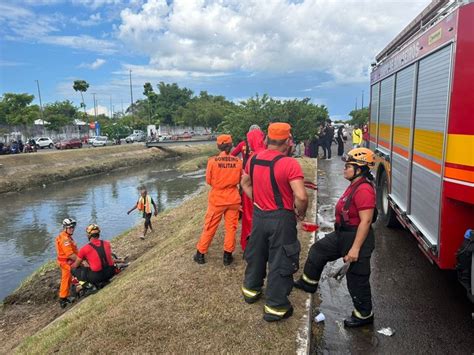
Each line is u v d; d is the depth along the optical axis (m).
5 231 17.69
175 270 5.44
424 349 3.90
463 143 3.71
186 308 4.41
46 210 21.58
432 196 4.36
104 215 20.08
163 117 95.19
